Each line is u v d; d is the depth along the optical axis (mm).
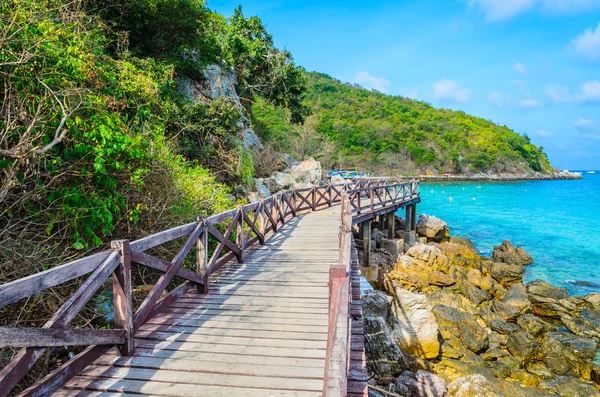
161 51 12656
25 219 4504
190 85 14148
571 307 10898
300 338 3730
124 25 11109
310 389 2865
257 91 23062
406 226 19375
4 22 4582
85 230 5066
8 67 4461
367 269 13305
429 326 8273
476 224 25953
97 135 5078
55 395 2754
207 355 3381
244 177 14148
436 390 6414
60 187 4750
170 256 6719
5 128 4301
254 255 7352
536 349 8469
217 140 13453
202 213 8172
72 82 5129
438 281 12008
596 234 22469
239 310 4480
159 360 3281
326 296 4992
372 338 7246
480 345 8469
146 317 3830
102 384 2908
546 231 23516
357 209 13227
